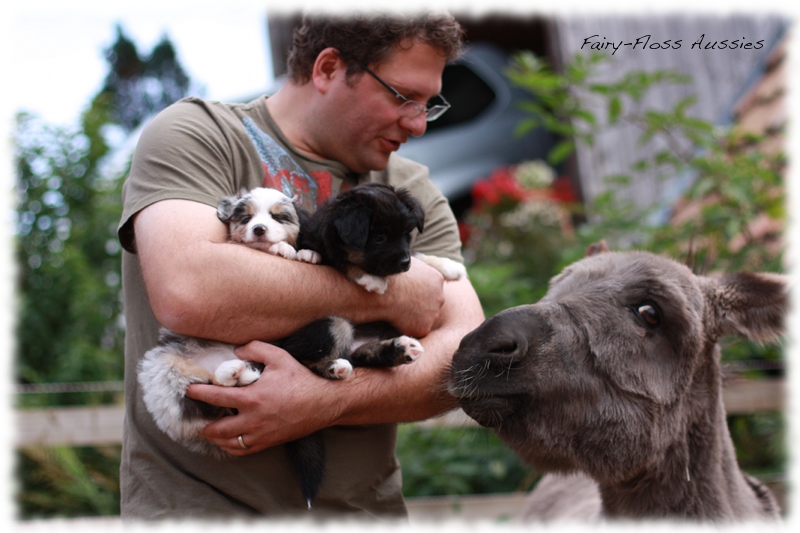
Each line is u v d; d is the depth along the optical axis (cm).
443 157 953
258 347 272
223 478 280
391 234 285
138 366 286
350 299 286
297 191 317
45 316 695
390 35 306
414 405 295
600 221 615
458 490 540
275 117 331
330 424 277
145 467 283
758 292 318
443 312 325
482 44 1068
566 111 561
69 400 629
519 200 752
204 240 268
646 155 799
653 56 822
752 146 614
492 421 293
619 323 298
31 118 768
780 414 516
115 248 738
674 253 514
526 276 697
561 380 289
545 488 446
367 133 320
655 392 297
